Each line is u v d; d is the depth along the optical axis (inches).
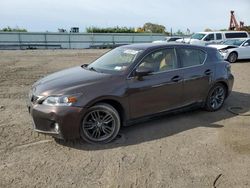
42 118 178.9
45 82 196.1
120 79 195.5
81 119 180.7
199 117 242.1
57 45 1542.8
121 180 144.9
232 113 254.2
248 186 141.3
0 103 280.8
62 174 150.3
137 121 207.0
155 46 220.7
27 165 159.0
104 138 190.2
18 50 1261.1
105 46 1590.8
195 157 170.1
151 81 207.0
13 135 199.5
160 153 174.9
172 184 142.1
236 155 173.2
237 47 693.3
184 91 228.2
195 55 242.5
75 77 199.0
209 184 142.5
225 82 259.6
